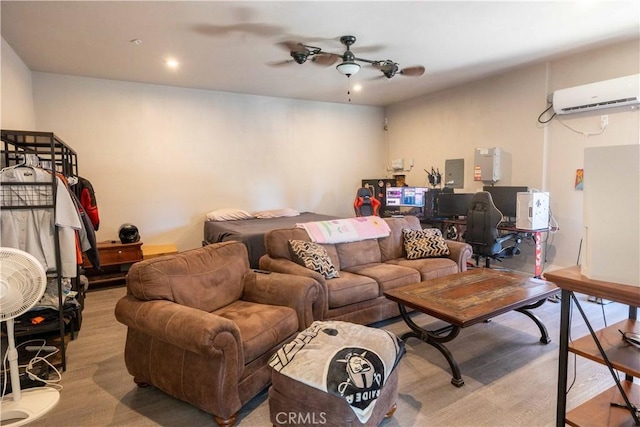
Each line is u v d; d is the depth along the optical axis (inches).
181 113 210.8
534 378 90.8
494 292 101.5
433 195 219.8
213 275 96.7
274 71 181.3
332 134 263.0
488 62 174.2
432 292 102.1
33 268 72.8
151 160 204.1
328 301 110.3
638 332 57.5
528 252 188.5
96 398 84.6
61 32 129.8
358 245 143.8
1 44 131.6
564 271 53.6
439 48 153.9
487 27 132.3
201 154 217.9
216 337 68.4
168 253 189.0
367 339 73.0
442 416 76.7
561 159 172.6
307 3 111.8
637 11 120.3
